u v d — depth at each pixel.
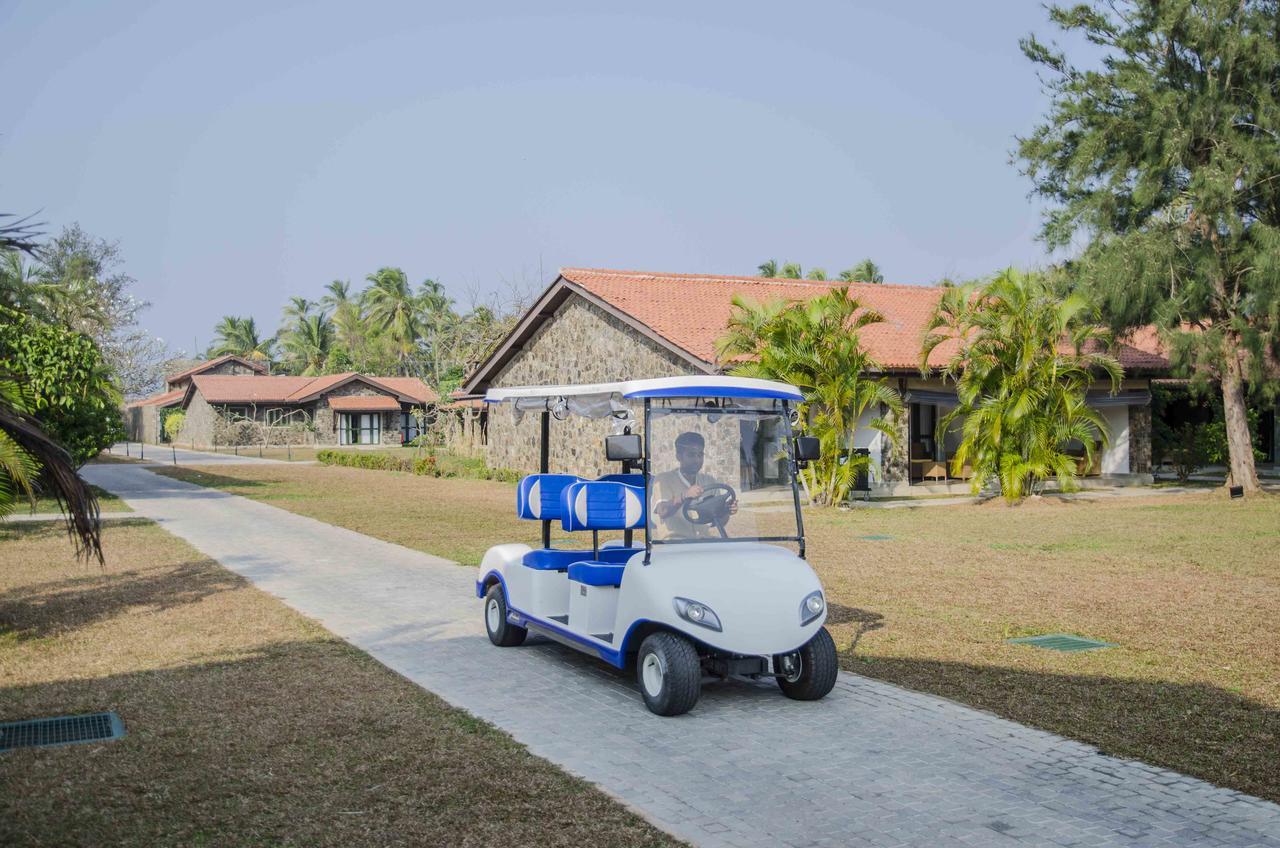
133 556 14.20
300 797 5.07
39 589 11.45
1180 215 20.92
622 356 24.91
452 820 4.79
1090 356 21.36
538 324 29.06
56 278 53.19
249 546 15.34
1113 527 16.72
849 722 6.43
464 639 8.92
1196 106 20.14
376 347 85.81
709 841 4.57
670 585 6.54
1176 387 28.61
